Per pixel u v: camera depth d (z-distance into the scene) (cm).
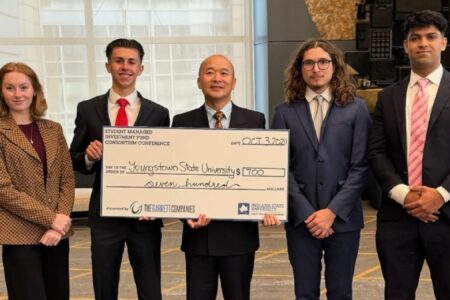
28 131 228
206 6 677
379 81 576
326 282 237
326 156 227
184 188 232
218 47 688
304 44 237
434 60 218
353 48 630
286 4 624
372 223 521
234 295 231
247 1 679
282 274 378
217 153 230
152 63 678
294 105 237
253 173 229
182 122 242
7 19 639
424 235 218
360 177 227
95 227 241
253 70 696
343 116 229
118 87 248
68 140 672
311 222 223
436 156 214
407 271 224
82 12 654
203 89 232
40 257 229
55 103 666
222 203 231
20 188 221
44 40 650
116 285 249
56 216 222
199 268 232
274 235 490
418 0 565
